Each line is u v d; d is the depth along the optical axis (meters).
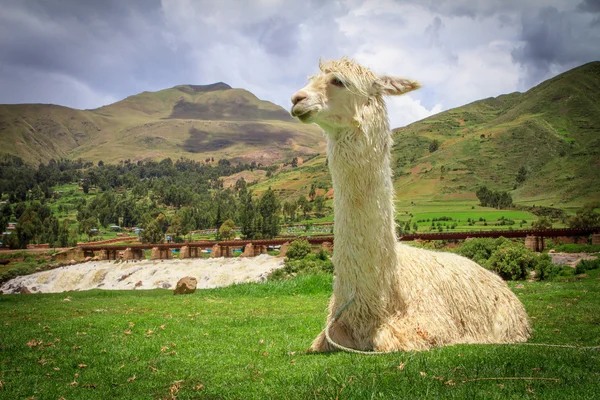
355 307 5.16
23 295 23.59
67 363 6.15
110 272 78.06
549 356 4.57
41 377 5.45
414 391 3.65
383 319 5.14
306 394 3.80
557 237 59.69
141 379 5.20
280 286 17.45
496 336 6.03
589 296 11.48
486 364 4.22
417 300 5.36
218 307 13.07
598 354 4.71
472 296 5.93
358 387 3.75
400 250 5.88
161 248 99.88
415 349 4.95
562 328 7.06
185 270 71.75
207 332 8.61
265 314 11.27
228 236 142.88
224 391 4.36
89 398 4.55
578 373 3.97
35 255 114.38
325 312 11.06
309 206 192.38
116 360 6.29
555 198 174.25
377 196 5.05
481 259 27.56
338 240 5.19
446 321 5.37
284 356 5.81
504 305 6.28
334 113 4.92
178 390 4.61
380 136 5.11
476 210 168.88
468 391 3.52
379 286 5.09
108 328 9.24
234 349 6.82
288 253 54.47
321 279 17.66
